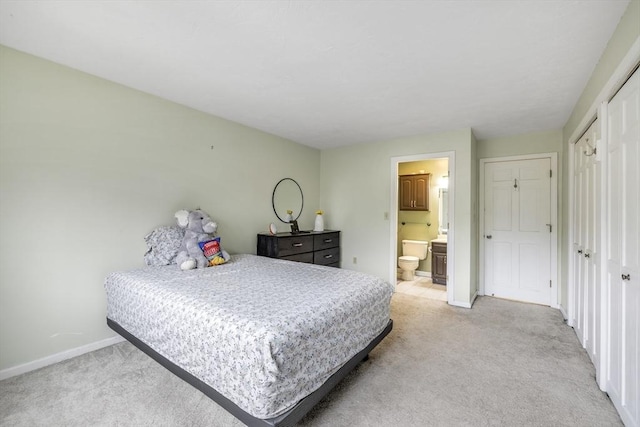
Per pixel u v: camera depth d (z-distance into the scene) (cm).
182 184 303
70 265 228
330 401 178
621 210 163
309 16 162
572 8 152
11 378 199
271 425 127
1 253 197
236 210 362
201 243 284
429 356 236
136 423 159
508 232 402
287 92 267
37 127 211
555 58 201
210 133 329
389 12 158
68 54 207
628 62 145
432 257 483
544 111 304
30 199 209
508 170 402
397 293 426
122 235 258
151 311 190
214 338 149
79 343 233
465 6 152
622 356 162
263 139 397
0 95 196
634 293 147
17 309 204
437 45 188
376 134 404
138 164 268
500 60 205
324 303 174
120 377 202
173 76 238
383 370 214
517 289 396
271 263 293
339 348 172
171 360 175
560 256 364
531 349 249
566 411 170
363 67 219
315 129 383
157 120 281
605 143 188
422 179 532
